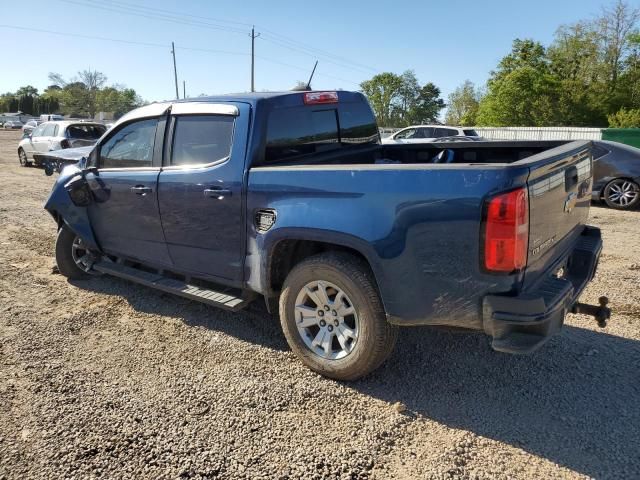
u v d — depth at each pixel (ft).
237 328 14.38
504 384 11.53
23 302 16.25
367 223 10.16
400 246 9.84
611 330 14.21
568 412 10.47
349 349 11.28
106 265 16.65
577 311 11.51
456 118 247.29
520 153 15.33
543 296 9.48
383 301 10.31
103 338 13.80
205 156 13.08
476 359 12.62
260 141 12.27
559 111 146.92
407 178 9.74
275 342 13.55
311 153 14.02
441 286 9.64
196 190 13.05
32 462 8.98
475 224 9.07
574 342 13.50
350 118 15.64
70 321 14.83
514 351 9.06
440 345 13.33
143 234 14.94
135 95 306.96
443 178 9.36
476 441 9.59
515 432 9.85
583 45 155.84
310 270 11.29
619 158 34.24
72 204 16.72
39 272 19.26
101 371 12.07
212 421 10.17
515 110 152.66
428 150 16.49
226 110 12.68
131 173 14.73
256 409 10.57
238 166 12.27
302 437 9.71
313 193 10.94
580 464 8.96
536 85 149.07
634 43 150.41
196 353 12.96
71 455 9.16
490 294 9.25
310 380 11.66
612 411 10.48
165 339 13.75
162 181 13.85
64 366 12.26
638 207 34.17
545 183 9.85
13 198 36.09
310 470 8.84
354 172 10.37
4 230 25.98
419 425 10.08
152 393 11.13
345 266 10.75
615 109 147.54
